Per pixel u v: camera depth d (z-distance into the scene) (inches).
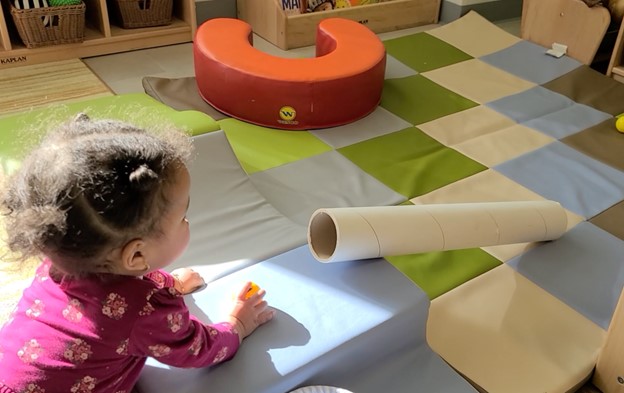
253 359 37.2
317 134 73.4
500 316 49.2
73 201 26.6
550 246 57.2
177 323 31.4
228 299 41.6
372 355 41.7
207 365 35.5
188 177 30.6
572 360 45.8
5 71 88.0
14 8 85.7
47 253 27.8
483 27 106.3
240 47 76.7
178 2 103.7
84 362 28.8
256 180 63.0
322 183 63.9
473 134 76.2
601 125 79.3
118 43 96.7
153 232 29.1
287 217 57.0
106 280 29.2
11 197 27.9
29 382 28.5
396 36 114.0
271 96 71.6
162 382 35.2
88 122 30.3
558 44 99.3
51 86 85.0
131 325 29.4
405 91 85.4
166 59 96.7
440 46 100.1
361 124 76.3
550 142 74.8
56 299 29.3
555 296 51.6
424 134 75.2
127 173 27.3
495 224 51.4
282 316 40.6
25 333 29.3
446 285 51.9
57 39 91.0
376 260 46.5
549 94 87.2
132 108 62.7
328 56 76.3
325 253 45.8
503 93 86.9
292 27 103.2
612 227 60.3
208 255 47.3
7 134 54.7
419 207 49.1
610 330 43.3
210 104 77.4
